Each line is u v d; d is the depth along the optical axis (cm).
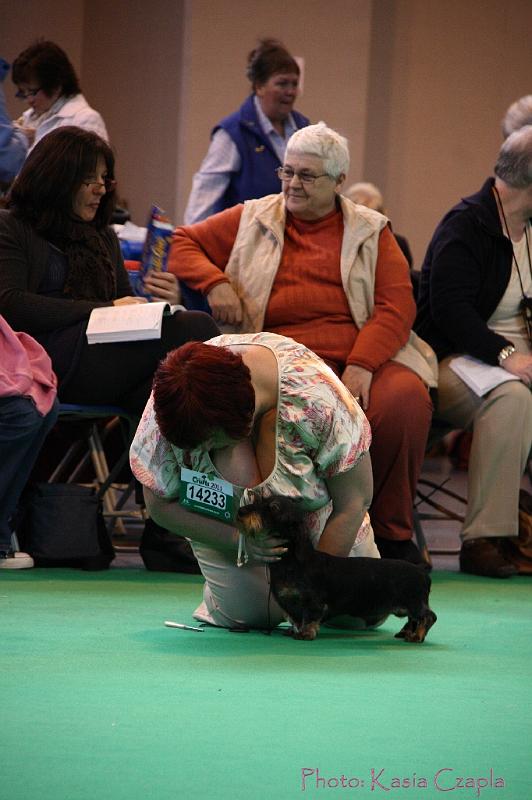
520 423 777
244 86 1553
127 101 1652
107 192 743
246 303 753
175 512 482
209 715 367
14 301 698
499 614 607
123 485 1000
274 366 462
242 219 765
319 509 494
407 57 1617
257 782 304
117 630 513
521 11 1641
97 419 826
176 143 1625
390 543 724
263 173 981
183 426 411
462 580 742
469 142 1648
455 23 1628
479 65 1639
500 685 427
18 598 589
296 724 360
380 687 415
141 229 938
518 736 357
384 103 1617
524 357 791
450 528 1033
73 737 338
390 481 719
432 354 778
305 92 1585
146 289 762
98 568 703
